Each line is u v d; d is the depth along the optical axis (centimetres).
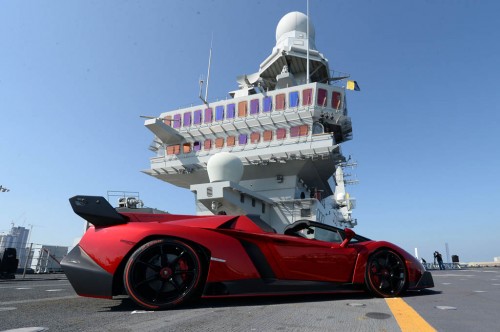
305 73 3738
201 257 328
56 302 350
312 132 2770
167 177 3228
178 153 3119
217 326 219
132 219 345
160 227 319
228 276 322
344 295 395
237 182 2498
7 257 973
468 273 1454
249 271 332
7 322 232
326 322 233
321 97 2839
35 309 299
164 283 303
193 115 3164
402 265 402
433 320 246
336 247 381
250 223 364
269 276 346
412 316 259
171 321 237
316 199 2794
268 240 354
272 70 3778
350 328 214
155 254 310
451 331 211
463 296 412
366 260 384
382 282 384
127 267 294
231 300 349
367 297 381
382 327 218
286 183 2936
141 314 269
